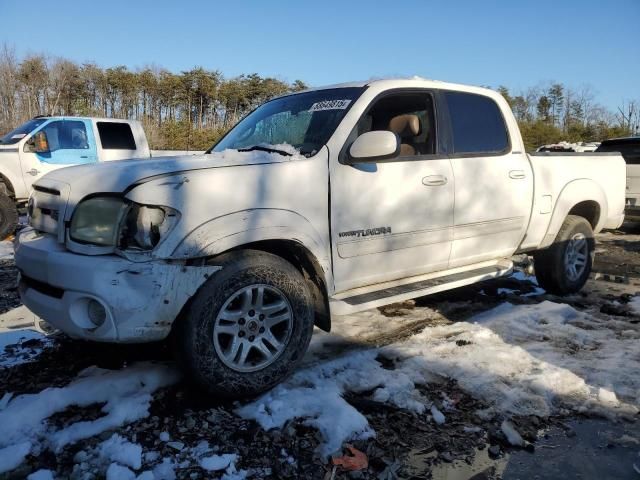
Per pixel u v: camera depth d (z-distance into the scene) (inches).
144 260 109.4
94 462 98.7
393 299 147.4
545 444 108.7
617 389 129.1
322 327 138.6
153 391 124.3
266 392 125.0
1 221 346.6
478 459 103.7
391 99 157.2
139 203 110.6
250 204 121.2
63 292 113.3
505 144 185.3
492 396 125.1
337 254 137.8
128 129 428.5
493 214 175.6
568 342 159.6
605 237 386.6
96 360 141.9
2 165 371.2
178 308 111.7
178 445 104.1
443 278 168.4
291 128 153.3
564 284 210.8
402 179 149.9
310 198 131.1
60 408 116.2
